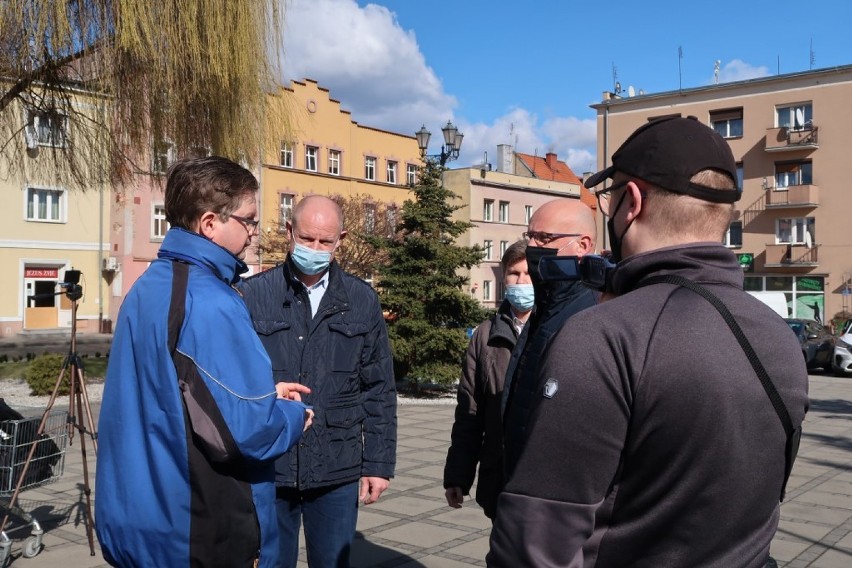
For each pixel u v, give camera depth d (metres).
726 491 1.27
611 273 1.54
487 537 5.19
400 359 13.34
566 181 56.09
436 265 13.52
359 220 29.22
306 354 3.13
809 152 34.94
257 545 2.05
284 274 3.25
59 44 6.45
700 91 37.78
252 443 1.98
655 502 1.29
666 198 1.43
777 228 35.84
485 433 3.00
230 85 7.40
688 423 1.25
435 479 6.98
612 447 1.29
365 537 5.17
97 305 34.72
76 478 6.79
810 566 4.73
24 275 32.91
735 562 1.29
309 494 3.16
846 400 14.34
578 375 1.30
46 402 11.97
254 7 7.45
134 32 6.36
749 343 1.32
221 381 1.97
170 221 2.24
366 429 3.32
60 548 4.80
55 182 7.99
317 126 38.34
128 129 7.30
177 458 1.95
